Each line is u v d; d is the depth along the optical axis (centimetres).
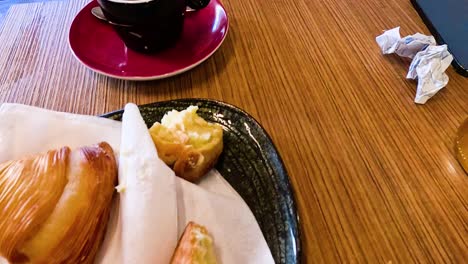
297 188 28
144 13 32
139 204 23
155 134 27
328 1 44
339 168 29
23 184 23
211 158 27
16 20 47
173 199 24
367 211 26
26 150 26
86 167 24
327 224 26
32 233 21
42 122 27
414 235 25
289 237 23
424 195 27
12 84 38
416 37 35
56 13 47
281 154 30
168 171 24
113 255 23
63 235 22
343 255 24
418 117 31
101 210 23
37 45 43
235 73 37
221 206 25
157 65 36
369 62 36
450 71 34
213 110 30
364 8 42
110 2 32
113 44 39
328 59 37
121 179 24
